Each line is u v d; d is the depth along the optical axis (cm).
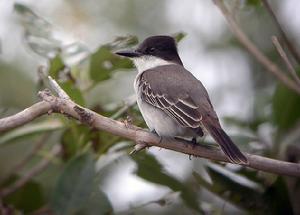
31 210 1138
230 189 1055
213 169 1052
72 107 827
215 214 1078
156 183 1070
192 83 1008
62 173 977
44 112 821
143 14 1443
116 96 1384
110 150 1044
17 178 1156
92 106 1083
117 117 1016
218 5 1049
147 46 1122
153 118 994
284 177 1055
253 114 1140
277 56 1352
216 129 923
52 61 1032
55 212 965
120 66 1092
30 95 1388
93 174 978
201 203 1095
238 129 1120
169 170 1158
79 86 1080
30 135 1058
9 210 1107
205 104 965
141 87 1025
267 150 1080
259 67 1373
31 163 1309
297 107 1095
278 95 1102
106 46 1047
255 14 1378
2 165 1308
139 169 1068
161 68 1066
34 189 1132
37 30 1114
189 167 1259
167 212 1237
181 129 968
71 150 1055
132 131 862
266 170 850
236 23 1116
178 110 966
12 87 1385
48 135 1162
